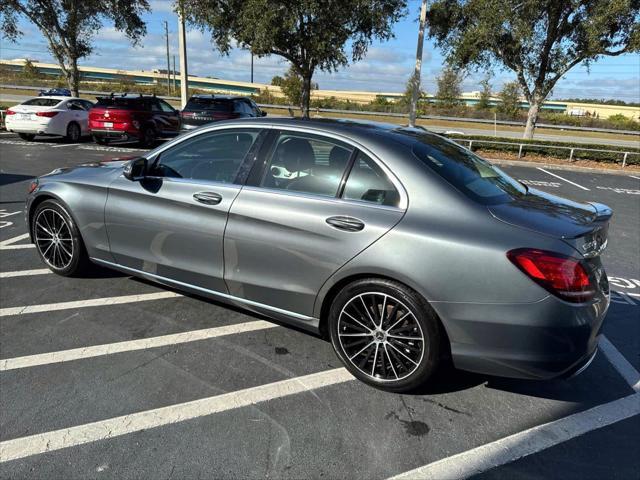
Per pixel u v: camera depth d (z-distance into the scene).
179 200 3.53
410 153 2.98
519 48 16.53
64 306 3.91
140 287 4.34
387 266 2.74
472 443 2.57
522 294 2.50
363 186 2.97
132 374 3.04
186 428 2.58
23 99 33.06
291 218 3.06
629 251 6.46
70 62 19.81
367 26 14.95
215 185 3.43
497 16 15.16
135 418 2.63
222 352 3.36
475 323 2.60
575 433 2.70
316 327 3.15
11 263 4.80
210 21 14.38
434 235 2.67
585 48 15.82
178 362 3.21
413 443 2.55
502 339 2.57
